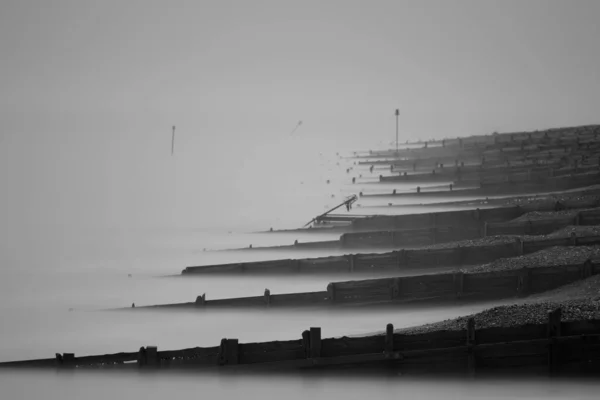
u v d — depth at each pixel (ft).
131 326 326.44
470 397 229.66
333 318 312.29
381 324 299.79
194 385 243.40
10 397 236.63
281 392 237.45
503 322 247.70
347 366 239.50
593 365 241.35
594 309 255.91
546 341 240.32
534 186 556.51
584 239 357.00
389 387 238.27
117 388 243.60
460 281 309.63
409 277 311.47
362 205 602.03
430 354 239.50
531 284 307.58
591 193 497.05
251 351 242.78
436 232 414.00
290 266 380.17
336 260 372.17
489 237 386.52
